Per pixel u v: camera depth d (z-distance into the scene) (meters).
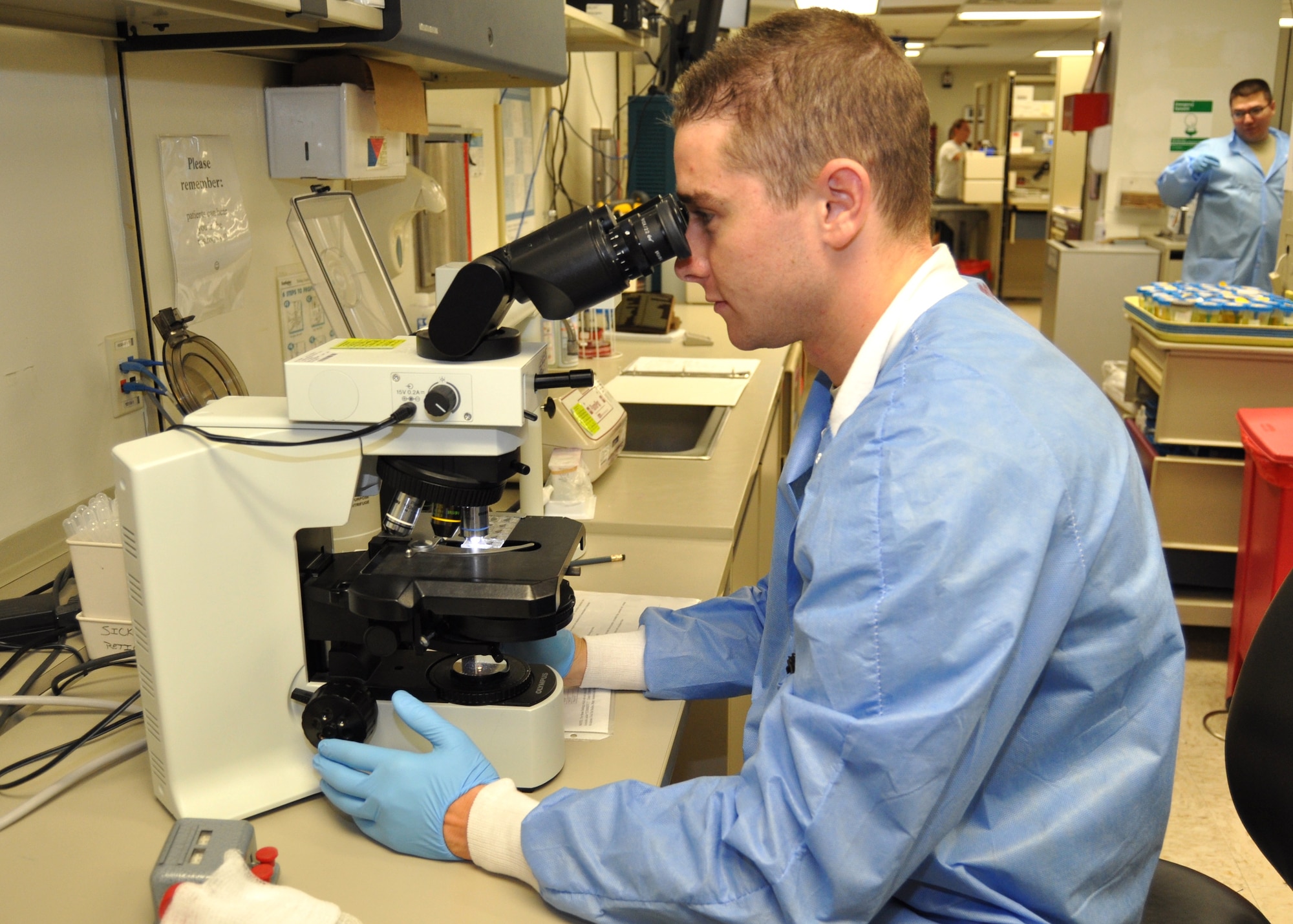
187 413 1.37
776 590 1.09
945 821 0.78
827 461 0.84
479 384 0.94
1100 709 0.87
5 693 1.18
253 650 0.97
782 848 0.76
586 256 0.96
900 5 7.32
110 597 1.22
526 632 0.98
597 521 1.72
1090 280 5.23
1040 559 0.75
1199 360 2.80
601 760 1.06
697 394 2.56
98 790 1.02
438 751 0.94
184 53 1.51
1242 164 4.81
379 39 1.35
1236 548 2.93
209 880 0.80
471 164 2.71
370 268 1.66
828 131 0.87
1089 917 0.88
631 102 3.66
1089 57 8.20
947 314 0.89
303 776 1.02
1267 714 1.21
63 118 1.31
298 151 1.71
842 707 0.76
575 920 0.86
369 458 1.01
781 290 0.94
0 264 1.24
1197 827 2.32
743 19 3.74
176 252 1.51
